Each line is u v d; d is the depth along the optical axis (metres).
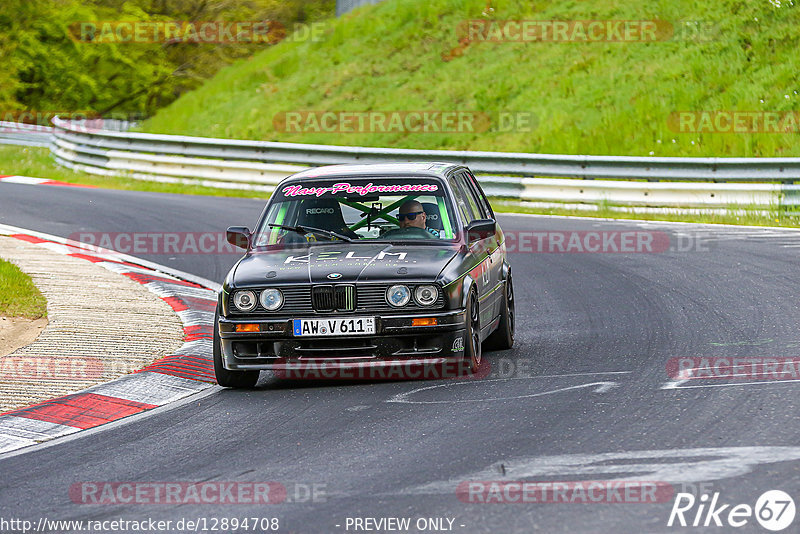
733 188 66.81
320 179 32.22
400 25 117.38
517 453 20.48
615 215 69.25
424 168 32.66
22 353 32.38
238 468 20.75
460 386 27.22
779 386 25.17
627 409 23.64
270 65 119.56
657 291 42.59
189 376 30.59
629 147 86.06
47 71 148.62
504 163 76.75
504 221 66.94
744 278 44.19
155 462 21.66
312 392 27.75
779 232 58.69
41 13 148.75
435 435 22.28
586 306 40.56
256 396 27.78
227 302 28.06
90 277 45.84
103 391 28.53
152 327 36.66
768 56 91.69
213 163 85.81
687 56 95.19
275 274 28.11
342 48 117.50
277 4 150.38
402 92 104.50
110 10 151.12
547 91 97.44
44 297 40.91
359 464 20.42
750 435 20.91
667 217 68.12
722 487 17.73
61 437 24.39
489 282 31.55
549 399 25.09
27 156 104.00
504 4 114.00
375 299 27.30
